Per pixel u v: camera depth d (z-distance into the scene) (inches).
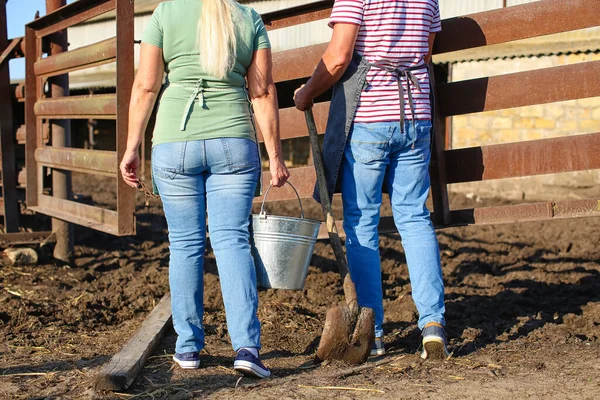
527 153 235.5
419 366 197.2
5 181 374.9
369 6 200.5
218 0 183.3
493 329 239.6
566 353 207.2
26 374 195.2
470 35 234.4
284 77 268.8
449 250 370.3
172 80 186.7
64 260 357.4
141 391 180.4
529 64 624.1
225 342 227.0
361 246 209.8
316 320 253.1
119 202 267.1
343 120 207.6
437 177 245.1
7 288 299.6
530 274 318.3
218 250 187.2
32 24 346.6
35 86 357.4
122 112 260.5
